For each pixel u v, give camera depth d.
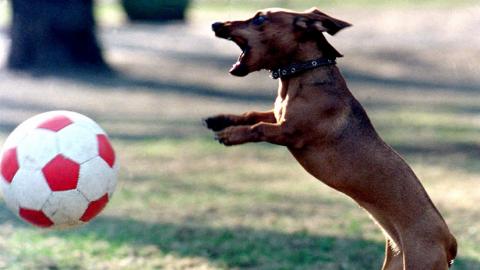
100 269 9.80
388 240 7.71
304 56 7.66
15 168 7.39
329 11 53.19
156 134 19.97
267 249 10.74
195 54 37.88
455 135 19.97
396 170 7.56
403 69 33.78
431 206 7.53
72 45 31.48
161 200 13.55
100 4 64.44
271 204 13.40
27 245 10.70
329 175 7.65
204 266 10.02
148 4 50.88
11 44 31.00
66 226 7.55
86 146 7.45
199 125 21.48
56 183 7.30
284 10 7.71
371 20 48.69
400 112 23.77
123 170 15.99
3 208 12.81
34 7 30.70
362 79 31.42
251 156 17.84
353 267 10.12
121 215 12.48
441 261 7.40
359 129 7.62
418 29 44.50
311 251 10.70
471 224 12.20
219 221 12.19
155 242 10.96
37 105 24.12
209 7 59.28
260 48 7.62
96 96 26.36
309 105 7.54
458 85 30.28
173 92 27.77
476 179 15.40
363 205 7.73
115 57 35.94
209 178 15.45
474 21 45.94
